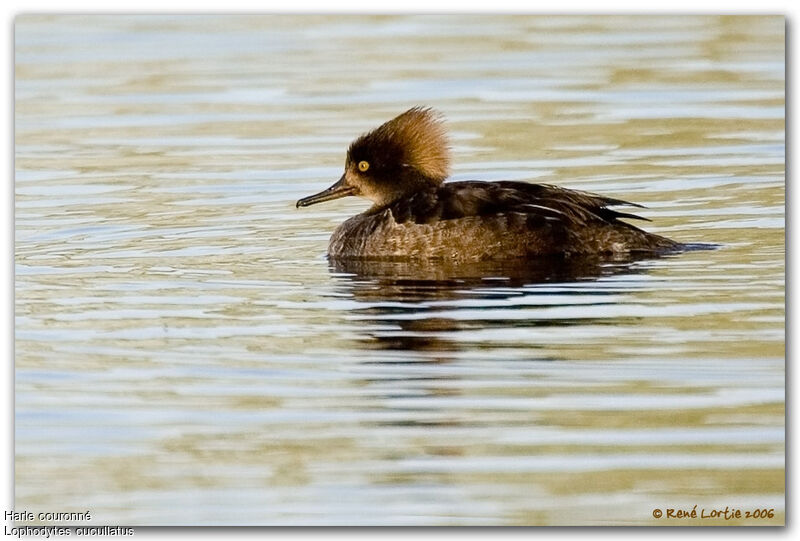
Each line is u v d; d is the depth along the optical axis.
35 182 19.67
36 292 14.64
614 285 14.30
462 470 10.56
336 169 20.23
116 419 11.52
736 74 24.50
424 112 17.27
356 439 11.08
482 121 22.33
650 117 22.30
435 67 25.39
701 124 21.83
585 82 24.38
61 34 27.80
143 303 14.23
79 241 16.78
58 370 12.47
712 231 16.41
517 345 12.66
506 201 15.82
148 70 25.55
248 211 18.28
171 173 20.11
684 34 27.36
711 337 12.69
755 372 11.93
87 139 21.89
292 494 10.40
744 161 19.81
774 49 26.00
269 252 16.34
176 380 12.22
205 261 15.86
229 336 13.20
